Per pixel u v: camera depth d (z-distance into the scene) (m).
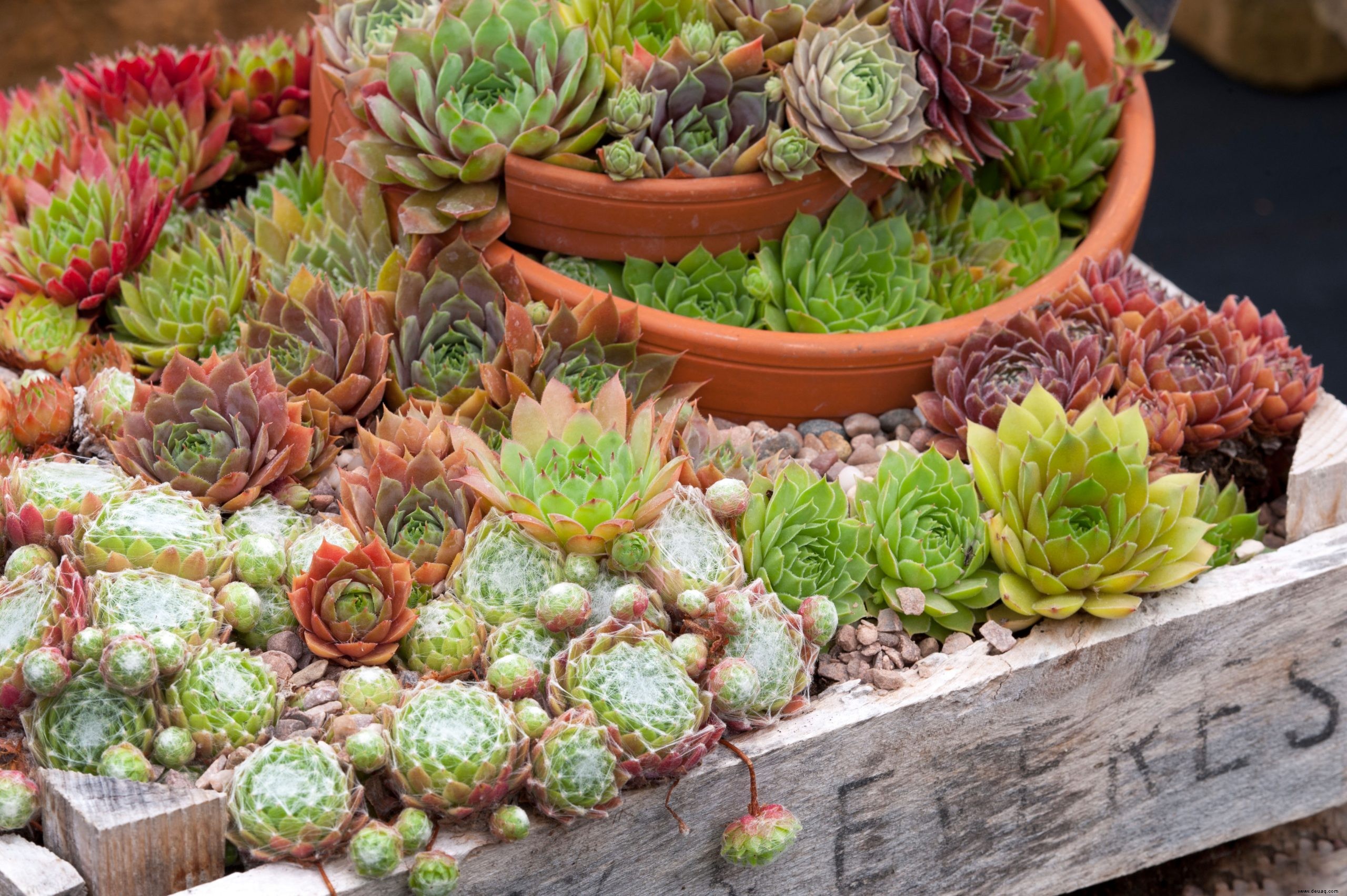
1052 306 1.73
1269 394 1.68
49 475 1.38
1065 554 1.41
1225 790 1.66
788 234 1.73
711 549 1.34
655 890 1.32
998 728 1.43
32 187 1.79
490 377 1.55
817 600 1.33
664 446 1.38
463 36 1.66
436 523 1.42
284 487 1.51
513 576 1.33
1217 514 1.70
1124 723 1.52
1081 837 1.59
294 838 1.12
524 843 1.20
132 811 1.11
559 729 1.17
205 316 1.70
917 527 1.47
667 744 1.19
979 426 1.51
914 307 1.79
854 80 1.68
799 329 1.75
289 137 2.15
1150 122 2.00
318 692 1.28
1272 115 3.81
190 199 2.03
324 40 1.82
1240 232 3.36
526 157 1.67
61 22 2.79
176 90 2.04
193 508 1.36
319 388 1.59
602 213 1.67
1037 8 2.07
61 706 1.19
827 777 1.35
